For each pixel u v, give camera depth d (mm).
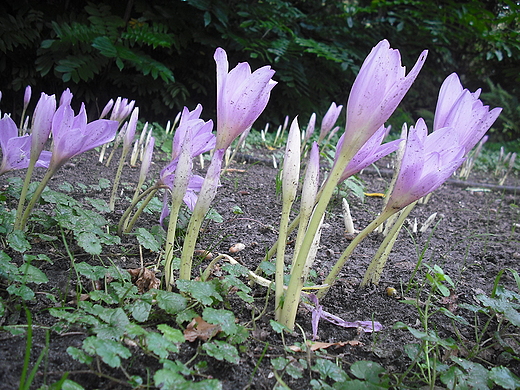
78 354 217
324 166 945
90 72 1304
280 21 1723
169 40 1438
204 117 1767
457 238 591
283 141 1403
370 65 229
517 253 534
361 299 363
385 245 373
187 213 466
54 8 1398
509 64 2654
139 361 243
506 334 321
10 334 252
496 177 1340
